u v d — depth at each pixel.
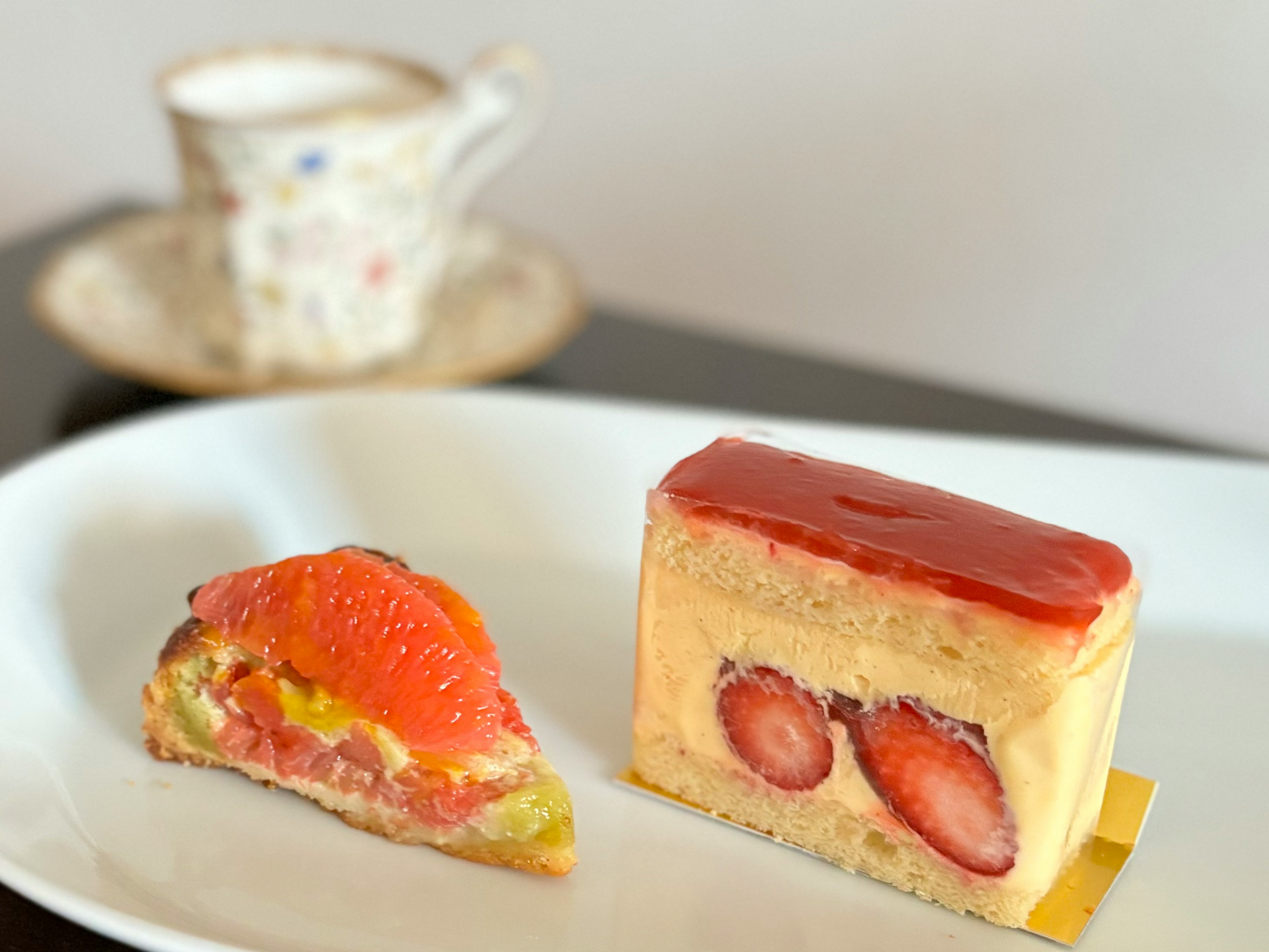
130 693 0.44
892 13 0.67
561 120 0.76
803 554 0.40
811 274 0.75
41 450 0.54
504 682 0.46
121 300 0.57
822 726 0.41
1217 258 0.67
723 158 0.74
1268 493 0.48
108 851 0.40
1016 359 0.74
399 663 0.40
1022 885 0.40
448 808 0.41
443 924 0.39
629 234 0.78
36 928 0.39
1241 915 0.40
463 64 0.76
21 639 0.44
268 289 0.54
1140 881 0.41
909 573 0.39
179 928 0.38
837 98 0.70
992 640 0.39
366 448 0.50
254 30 0.79
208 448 0.49
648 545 0.42
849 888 0.41
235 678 0.42
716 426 0.51
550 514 0.50
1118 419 0.70
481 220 0.64
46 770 0.42
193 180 0.53
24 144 0.86
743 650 0.41
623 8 0.71
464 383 0.55
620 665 0.47
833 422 0.57
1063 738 0.39
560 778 0.42
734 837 0.42
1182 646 0.47
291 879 0.40
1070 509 0.49
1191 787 0.43
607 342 0.62
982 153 0.69
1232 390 0.70
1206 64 0.64
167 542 0.48
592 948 0.39
